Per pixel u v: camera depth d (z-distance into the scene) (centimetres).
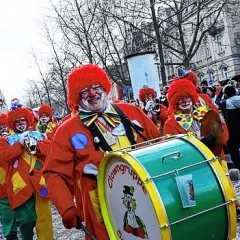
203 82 1162
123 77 2102
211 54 3741
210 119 318
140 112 343
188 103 487
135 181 265
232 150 722
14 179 504
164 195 250
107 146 317
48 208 509
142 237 267
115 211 291
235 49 3528
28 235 517
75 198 332
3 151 509
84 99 324
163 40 2073
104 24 2038
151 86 1228
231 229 262
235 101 713
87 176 315
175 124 486
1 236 696
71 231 635
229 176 326
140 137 331
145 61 1220
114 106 336
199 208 254
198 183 258
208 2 1752
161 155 266
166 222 245
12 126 545
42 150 509
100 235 311
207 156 268
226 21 3481
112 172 286
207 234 259
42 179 496
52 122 921
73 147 322
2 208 573
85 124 323
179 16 1692
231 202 260
